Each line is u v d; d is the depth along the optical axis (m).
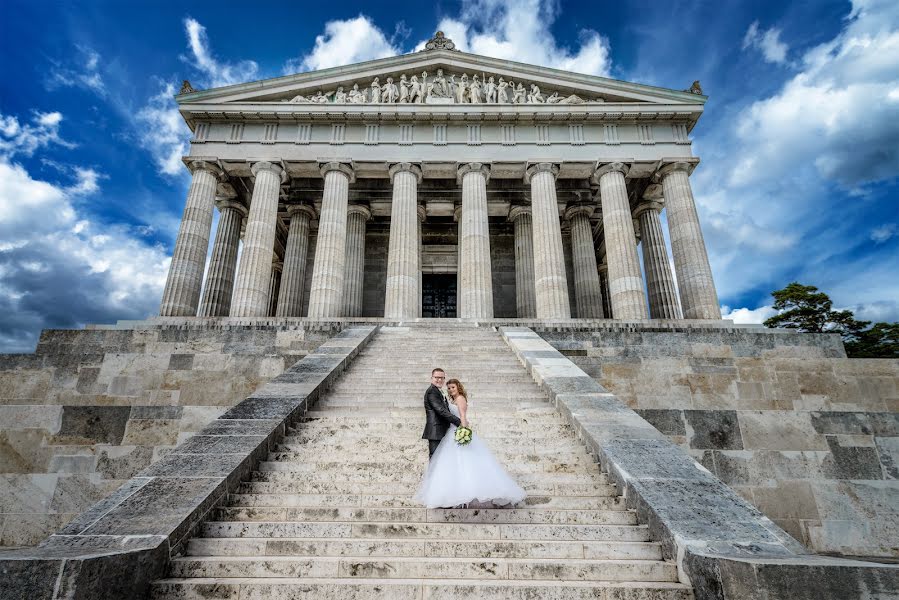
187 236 23.30
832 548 12.00
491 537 5.86
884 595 3.88
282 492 6.95
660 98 25.94
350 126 26.05
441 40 27.59
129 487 6.26
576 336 15.73
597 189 29.89
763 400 14.27
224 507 6.37
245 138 25.53
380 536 5.91
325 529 5.94
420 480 7.35
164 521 5.46
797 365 14.62
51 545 4.90
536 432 8.95
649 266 27.77
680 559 4.98
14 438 13.56
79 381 14.84
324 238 23.91
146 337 15.55
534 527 5.88
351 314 27.56
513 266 33.00
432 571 5.16
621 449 7.39
